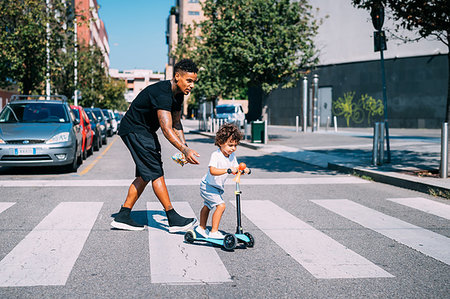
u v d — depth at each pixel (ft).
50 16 71.15
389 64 116.37
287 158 49.62
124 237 16.34
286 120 146.51
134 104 16.40
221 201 15.35
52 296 10.85
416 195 26.17
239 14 71.56
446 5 28.53
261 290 11.39
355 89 124.36
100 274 12.43
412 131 102.78
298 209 21.81
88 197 24.59
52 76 75.20
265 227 18.08
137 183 17.16
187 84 15.83
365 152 52.65
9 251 14.42
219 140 14.94
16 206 21.85
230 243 14.55
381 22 38.24
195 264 13.39
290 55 71.72
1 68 64.64
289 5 71.87
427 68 110.73
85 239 15.98
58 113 37.68
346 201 24.09
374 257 14.29
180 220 16.63
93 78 114.83
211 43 79.97
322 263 13.64
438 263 13.75
